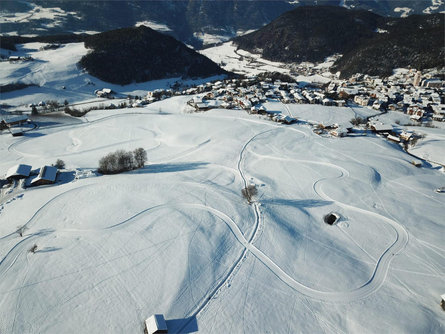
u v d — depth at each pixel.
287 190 65.56
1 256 44.16
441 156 86.81
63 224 51.12
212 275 41.75
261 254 46.00
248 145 90.44
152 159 85.00
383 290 40.72
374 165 77.81
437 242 49.97
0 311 36.00
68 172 72.25
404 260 46.25
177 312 36.62
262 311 37.06
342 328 35.41
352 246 49.22
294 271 43.25
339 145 91.94
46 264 42.41
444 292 40.28
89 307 36.59
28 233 49.19
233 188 65.19
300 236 50.75
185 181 67.12
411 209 58.94
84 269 41.66
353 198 62.56
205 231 49.44
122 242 46.56
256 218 54.09
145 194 60.09
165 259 43.59
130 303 37.22
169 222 51.09
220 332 34.62
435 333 34.62
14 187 64.88
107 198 58.53
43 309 36.25
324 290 40.41
